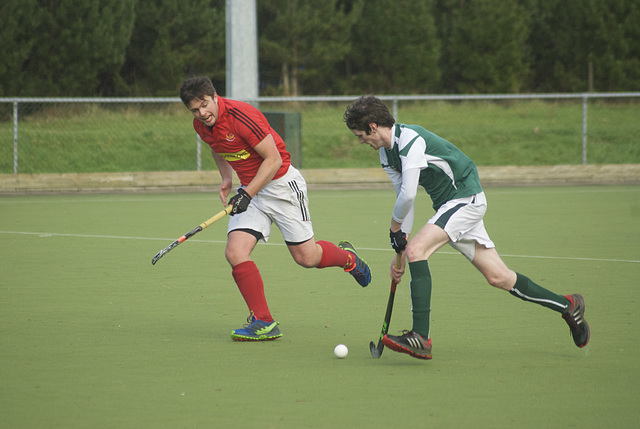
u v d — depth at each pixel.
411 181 16.50
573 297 17.23
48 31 91.69
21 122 75.06
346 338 18.94
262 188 18.81
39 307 22.16
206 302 22.88
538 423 13.26
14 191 55.97
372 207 46.19
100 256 30.47
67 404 14.23
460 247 17.28
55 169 68.81
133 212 44.50
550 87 127.25
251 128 18.52
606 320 20.48
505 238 34.69
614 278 26.06
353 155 78.75
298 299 23.19
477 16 115.00
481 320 20.50
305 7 113.00
